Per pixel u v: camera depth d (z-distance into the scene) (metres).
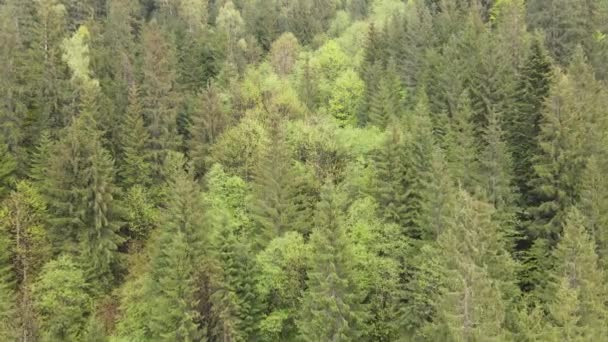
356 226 45.97
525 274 45.78
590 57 70.69
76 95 64.88
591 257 35.69
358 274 42.78
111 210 56.38
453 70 65.44
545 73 56.38
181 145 68.44
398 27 89.44
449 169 48.09
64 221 54.50
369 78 74.50
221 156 61.47
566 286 33.34
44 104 63.25
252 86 73.75
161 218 51.25
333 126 63.84
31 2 80.56
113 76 74.94
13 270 53.72
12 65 62.75
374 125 65.94
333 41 92.00
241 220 55.03
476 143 55.09
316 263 40.41
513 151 55.06
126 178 63.78
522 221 49.41
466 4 95.44
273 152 54.22
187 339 41.84
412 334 40.94
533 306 41.72
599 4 81.75
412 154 51.00
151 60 69.56
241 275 45.94
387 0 121.19
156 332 45.69
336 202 43.72
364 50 86.31
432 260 39.53
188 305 43.62
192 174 54.34
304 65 80.88
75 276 51.06
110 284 55.78
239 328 44.88
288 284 45.38
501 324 35.34
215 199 55.50
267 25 108.88
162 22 107.44
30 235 54.25
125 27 88.94
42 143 59.22
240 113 70.69
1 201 56.59
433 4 101.50
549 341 32.16
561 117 47.47
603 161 45.44
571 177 45.31
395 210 48.31
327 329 39.38
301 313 42.00
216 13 121.75
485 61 62.19
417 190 48.41
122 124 65.62
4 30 66.56
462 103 59.31
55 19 70.50
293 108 67.75
